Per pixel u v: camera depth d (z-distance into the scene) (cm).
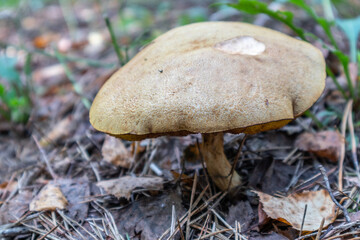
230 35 16
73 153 24
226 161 18
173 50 16
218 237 16
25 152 26
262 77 14
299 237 14
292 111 14
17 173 23
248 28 17
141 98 14
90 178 21
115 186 18
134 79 15
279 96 14
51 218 18
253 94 13
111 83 16
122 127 14
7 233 18
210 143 17
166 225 17
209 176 19
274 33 17
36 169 23
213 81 14
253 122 13
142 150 22
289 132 22
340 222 15
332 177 19
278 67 14
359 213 15
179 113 14
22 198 20
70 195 19
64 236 17
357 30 23
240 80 14
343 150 19
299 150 21
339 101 23
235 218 17
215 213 17
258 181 18
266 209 15
